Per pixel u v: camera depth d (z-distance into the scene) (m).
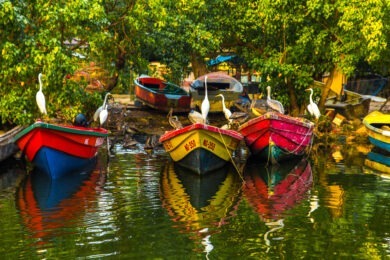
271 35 25.27
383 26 21.00
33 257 9.18
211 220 11.39
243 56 27.06
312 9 22.20
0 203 12.63
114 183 14.81
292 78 24.61
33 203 12.63
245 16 24.80
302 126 18.50
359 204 12.72
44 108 15.42
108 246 9.73
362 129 23.78
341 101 29.80
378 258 9.27
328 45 23.56
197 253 9.44
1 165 17.36
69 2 18.47
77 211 11.94
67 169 16.03
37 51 17.16
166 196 13.44
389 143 19.52
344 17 21.44
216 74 28.53
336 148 21.78
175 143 16.66
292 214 11.88
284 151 18.17
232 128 19.56
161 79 29.83
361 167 17.56
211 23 25.62
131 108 28.08
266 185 14.88
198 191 14.07
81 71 25.22
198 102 27.61
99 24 19.45
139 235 10.34
